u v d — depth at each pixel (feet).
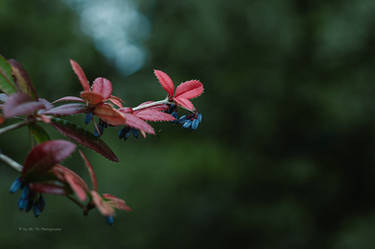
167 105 5.94
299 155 50.14
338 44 43.65
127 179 40.81
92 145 5.08
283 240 44.42
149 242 40.47
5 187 35.17
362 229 42.52
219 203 44.83
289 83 48.80
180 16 48.96
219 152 46.11
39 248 34.50
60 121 4.92
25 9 43.93
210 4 46.37
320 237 45.85
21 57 41.52
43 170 4.30
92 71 51.44
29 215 34.53
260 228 44.57
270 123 48.24
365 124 46.68
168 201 42.11
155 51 51.29
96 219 38.81
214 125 49.44
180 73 50.42
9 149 37.70
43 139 4.89
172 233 41.98
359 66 48.11
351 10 45.16
